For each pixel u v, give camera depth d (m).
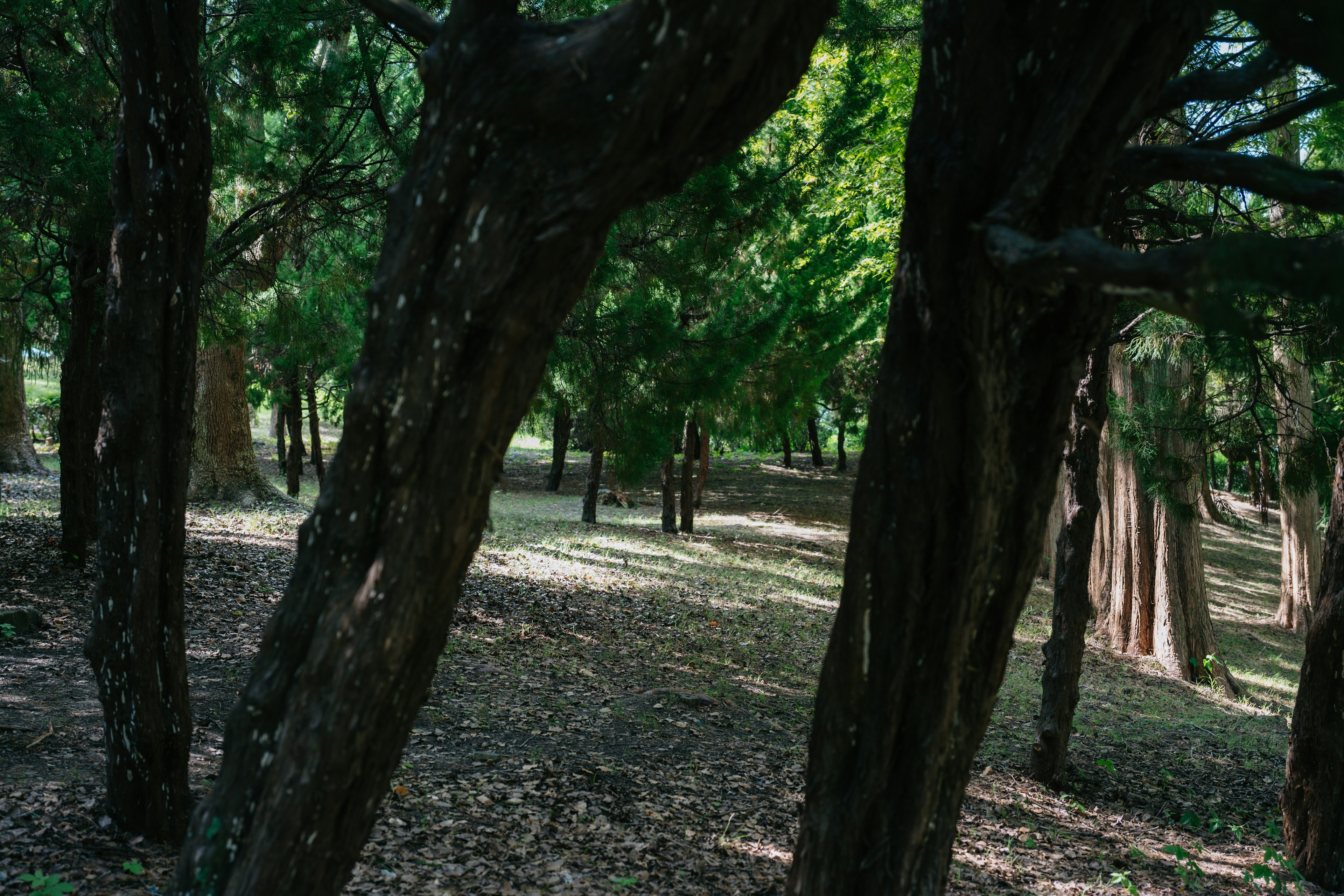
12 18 7.56
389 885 4.05
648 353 9.87
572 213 2.01
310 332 12.42
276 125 9.74
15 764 4.69
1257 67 2.37
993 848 5.84
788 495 30.91
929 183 2.26
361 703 2.15
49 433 26.22
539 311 2.12
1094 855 6.07
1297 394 10.12
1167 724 10.84
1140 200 6.71
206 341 10.90
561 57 1.98
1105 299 2.30
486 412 2.13
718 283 11.92
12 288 10.02
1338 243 1.97
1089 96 2.13
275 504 16.02
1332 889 6.12
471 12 2.11
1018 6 2.19
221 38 8.49
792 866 2.66
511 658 8.95
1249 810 7.93
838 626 2.56
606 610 11.91
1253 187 2.18
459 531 2.18
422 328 2.12
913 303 2.37
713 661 10.18
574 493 29.64
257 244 10.74
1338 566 6.27
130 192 3.58
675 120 1.94
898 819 2.50
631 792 5.82
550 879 4.39
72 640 7.32
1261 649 16.88
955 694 2.48
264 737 2.23
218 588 9.69
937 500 2.38
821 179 10.29
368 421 2.16
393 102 9.34
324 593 2.22
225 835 2.21
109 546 3.75
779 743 7.52
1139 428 7.86
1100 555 16.36
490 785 5.52
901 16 9.41
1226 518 8.14
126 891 3.52
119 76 7.66
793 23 1.90
